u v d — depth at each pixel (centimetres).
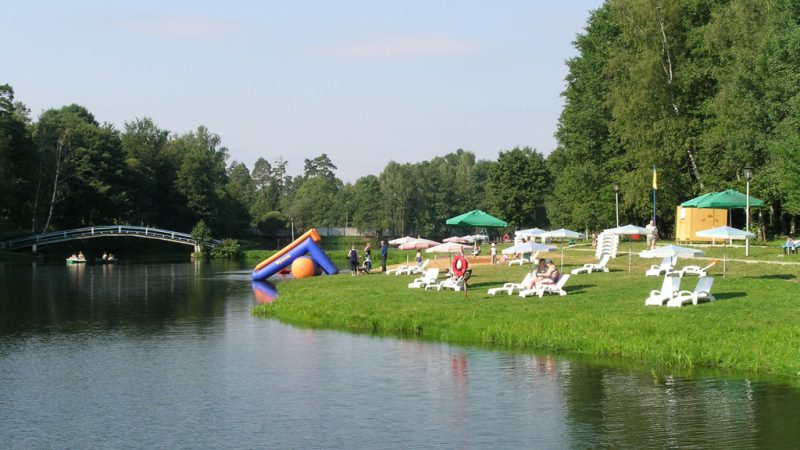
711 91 5994
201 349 2617
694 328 2334
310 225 16225
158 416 1803
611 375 2094
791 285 2920
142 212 11888
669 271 3422
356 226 14738
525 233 5528
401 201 14338
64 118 11475
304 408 1858
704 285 2683
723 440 1545
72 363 2392
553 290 3106
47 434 1673
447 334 2709
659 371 2122
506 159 11550
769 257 4025
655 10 5884
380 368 2264
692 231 5378
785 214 6181
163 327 3145
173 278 5981
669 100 5966
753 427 1620
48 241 9431
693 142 5881
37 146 10269
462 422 1719
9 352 2581
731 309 2519
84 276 6244
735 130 5256
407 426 1700
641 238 6994
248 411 1838
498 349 2489
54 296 4500
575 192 7556
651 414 1731
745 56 5191
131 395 1995
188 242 10138
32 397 1978
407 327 2895
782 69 4912
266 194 18212
